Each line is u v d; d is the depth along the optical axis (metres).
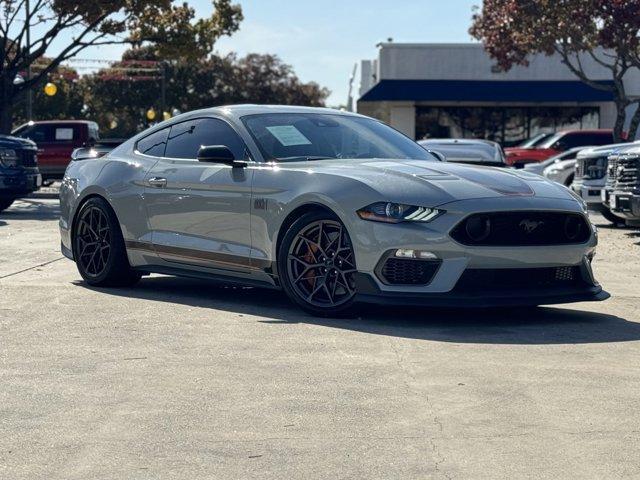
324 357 5.17
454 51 39.12
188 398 4.38
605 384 4.61
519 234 6.14
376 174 6.35
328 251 6.34
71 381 4.69
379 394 4.44
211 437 3.83
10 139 16.78
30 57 28.88
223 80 78.25
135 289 7.73
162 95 68.44
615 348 5.46
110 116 78.12
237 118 7.16
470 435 3.85
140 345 5.49
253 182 6.70
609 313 6.76
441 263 5.99
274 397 4.39
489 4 29.64
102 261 7.74
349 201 6.18
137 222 7.51
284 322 6.21
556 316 6.59
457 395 4.42
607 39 27.03
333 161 6.77
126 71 74.62
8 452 3.67
